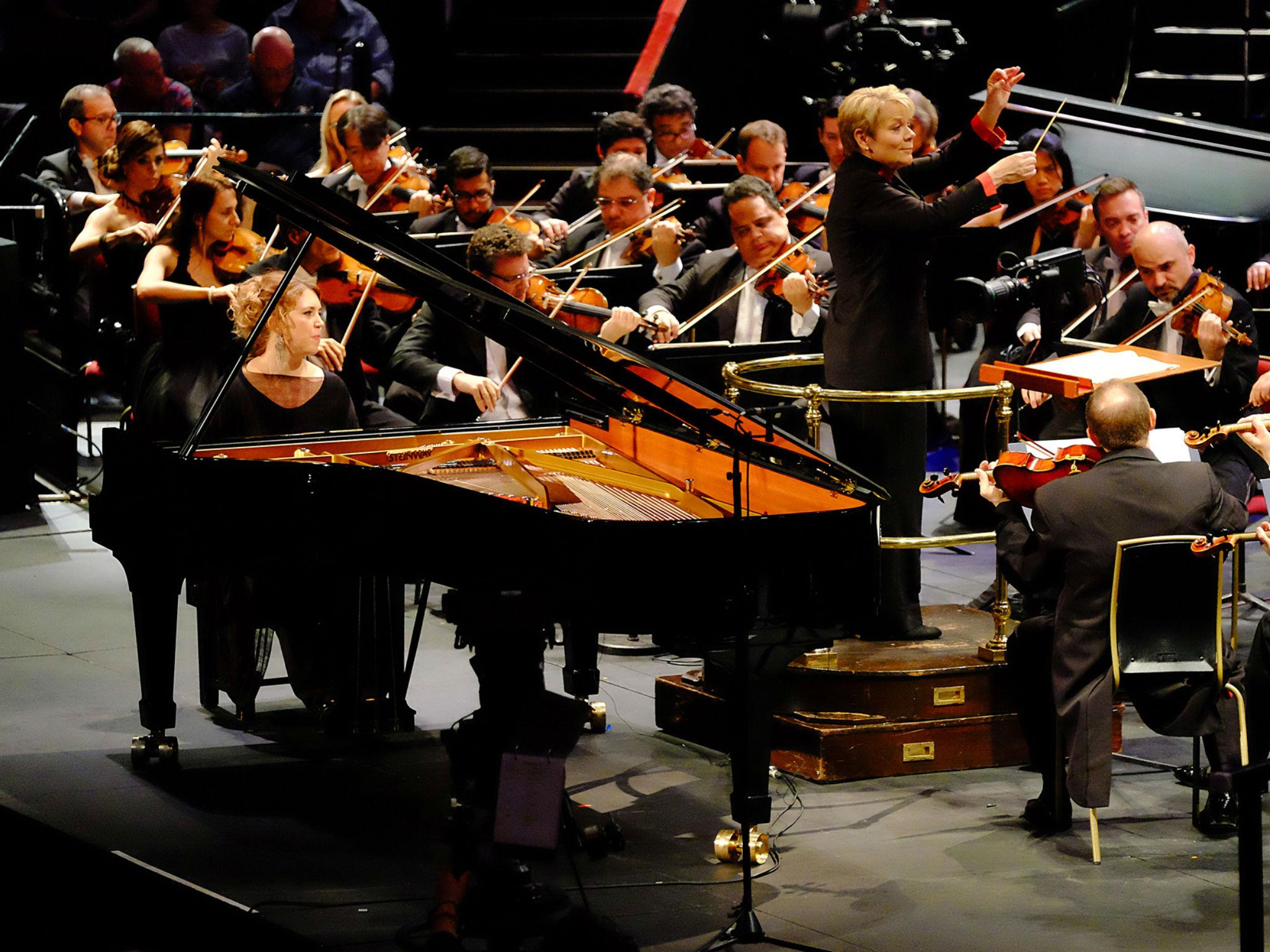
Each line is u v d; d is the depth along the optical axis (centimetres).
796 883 1284
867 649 1593
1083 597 1346
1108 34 3444
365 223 1216
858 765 1508
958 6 3675
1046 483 1396
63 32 3597
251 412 1586
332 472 1275
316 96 3278
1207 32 3350
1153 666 1327
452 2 3959
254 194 1201
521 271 1747
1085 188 2414
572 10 3909
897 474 1591
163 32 3450
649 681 1820
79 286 2453
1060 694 1345
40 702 1694
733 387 1653
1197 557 1316
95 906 1240
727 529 1187
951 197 1533
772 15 3572
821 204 2728
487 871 1209
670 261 2317
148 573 1457
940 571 2198
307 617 1576
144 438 1436
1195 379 1892
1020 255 2455
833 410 1631
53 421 2527
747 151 2619
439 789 1480
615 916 1217
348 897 1242
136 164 2350
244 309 1588
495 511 1212
